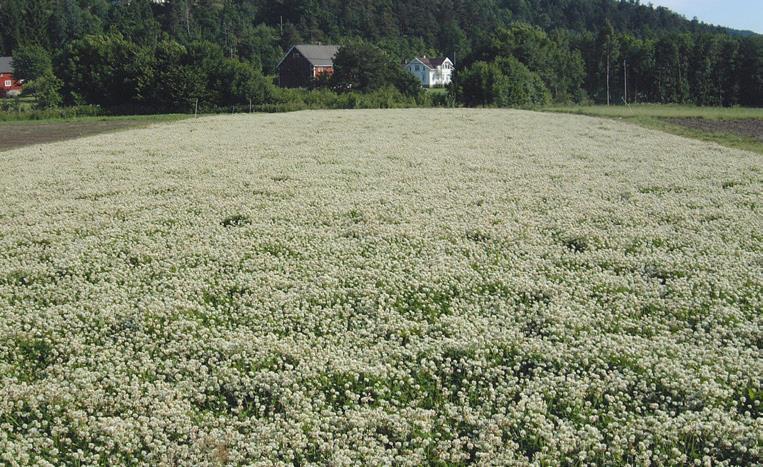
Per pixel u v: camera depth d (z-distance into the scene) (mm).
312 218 16516
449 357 9086
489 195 18984
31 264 13109
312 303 11148
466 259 13102
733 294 11031
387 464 6836
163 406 7895
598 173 22469
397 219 16297
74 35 123000
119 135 36906
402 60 138375
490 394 8250
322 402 8031
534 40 101062
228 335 9750
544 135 34406
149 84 68562
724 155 26172
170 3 139125
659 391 8289
